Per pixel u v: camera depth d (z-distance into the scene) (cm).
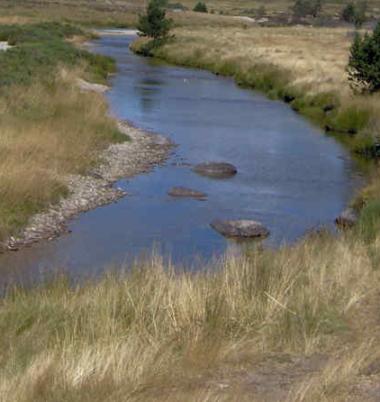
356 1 15225
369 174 2177
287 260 1124
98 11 10269
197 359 797
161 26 5919
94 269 1330
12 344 826
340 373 757
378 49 3088
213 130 2781
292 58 4597
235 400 697
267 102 3525
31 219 1580
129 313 906
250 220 1647
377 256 1170
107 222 1631
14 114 2217
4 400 672
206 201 1845
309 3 11888
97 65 4331
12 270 1327
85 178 1927
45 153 1936
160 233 1575
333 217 1745
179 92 3734
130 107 3191
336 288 999
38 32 5597
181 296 923
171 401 690
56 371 730
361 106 2861
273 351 841
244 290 974
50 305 951
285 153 2444
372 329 896
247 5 15788
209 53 5022
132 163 2167
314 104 3262
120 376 734
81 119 2423
